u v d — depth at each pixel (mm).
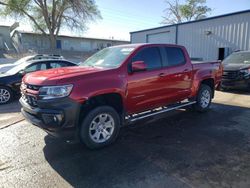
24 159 3756
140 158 3770
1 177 3230
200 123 5543
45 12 33438
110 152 4000
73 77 3758
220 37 15828
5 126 5410
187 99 6113
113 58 4750
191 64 5914
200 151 4004
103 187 2998
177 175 3250
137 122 5613
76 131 3865
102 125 4168
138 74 4574
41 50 33531
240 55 10852
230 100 8227
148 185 3023
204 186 2988
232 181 3092
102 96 4133
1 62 22609
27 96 3971
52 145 4297
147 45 4941
